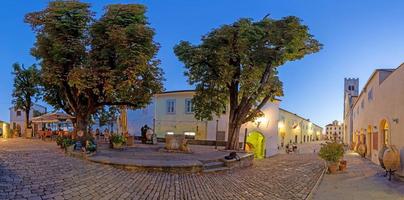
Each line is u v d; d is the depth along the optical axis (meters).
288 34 22.09
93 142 16.41
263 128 34.03
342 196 12.50
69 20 18.27
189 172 14.68
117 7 19.08
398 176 16.03
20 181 9.42
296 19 22.62
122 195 10.11
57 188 9.43
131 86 19.75
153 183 12.18
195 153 19.91
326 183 15.51
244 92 23.75
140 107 21.70
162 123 36.41
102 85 19.20
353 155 33.62
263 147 33.72
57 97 26.44
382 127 22.02
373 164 23.55
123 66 18.45
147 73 20.67
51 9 18.36
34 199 8.27
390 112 18.80
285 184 14.83
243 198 11.68
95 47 19.06
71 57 18.78
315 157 30.48
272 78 24.00
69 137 19.33
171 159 15.88
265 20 22.75
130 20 19.11
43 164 12.15
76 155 15.32
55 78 18.73
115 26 18.34
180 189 11.88
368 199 11.92
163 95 36.62
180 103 35.38
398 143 16.73
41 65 19.42
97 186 10.46
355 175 17.95
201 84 24.80
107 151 18.77
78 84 17.92
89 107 20.25
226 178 15.03
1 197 7.96
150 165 13.97
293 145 42.53
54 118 29.19
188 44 23.39
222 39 22.59
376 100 24.09
